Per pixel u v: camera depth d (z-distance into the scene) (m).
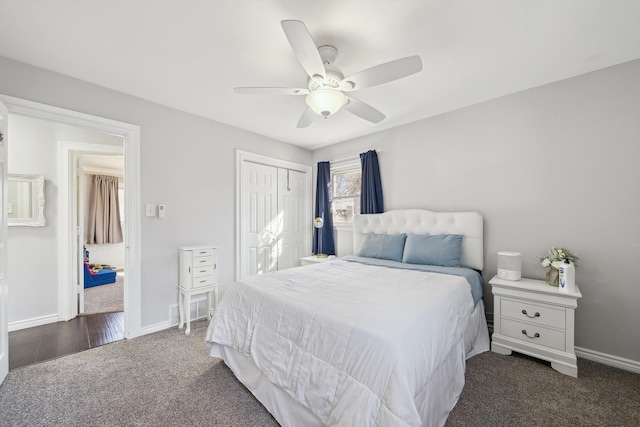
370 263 2.84
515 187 2.54
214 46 1.85
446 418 1.47
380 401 1.06
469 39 1.78
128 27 1.67
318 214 4.27
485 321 2.47
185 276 2.75
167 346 2.40
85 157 5.04
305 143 4.14
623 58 2.00
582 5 1.50
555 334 2.01
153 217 2.71
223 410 1.60
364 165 3.60
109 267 5.23
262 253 3.79
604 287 2.13
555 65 2.09
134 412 1.58
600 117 2.15
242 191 3.51
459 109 2.88
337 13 1.55
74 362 2.13
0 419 1.52
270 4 1.48
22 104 2.01
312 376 1.29
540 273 2.41
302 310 1.50
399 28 1.67
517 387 1.79
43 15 1.56
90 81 2.32
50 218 2.98
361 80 1.72
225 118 3.14
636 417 1.53
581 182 2.22
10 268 2.75
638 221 2.01
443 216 2.90
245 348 1.72
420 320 1.35
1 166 1.85
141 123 2.63
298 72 2.17
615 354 2.07
